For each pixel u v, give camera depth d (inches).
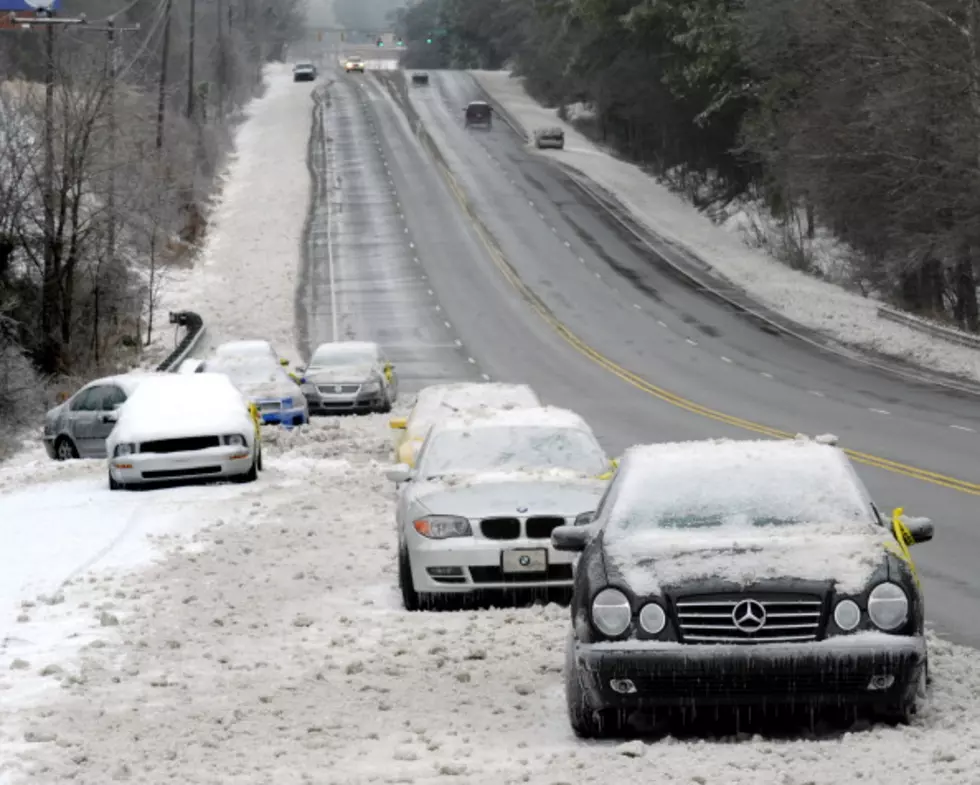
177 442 3029.0
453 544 1731.1
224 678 1437.0
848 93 7490.2
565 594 1784.0
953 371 6058.1
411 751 1115.3
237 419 3090.6
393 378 5280.5
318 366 5103.3
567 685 1182.9
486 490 1768.0
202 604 1820.9
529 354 6998.0
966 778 954.1
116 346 7042.3
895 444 3727.9
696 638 1121.4
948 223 7160.4
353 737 1197.1
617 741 1153.4
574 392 5605.3
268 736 1206.9
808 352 6830.7
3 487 3299.7
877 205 7554.1
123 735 1219.2
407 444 2615.7
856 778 974.4
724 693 1115.3
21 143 6525.6
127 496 2915.8
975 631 1600.6
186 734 1219.2
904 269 7460.6
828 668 1106.1
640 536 1205.1
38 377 6003.9
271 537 2331.4
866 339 7071.9
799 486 1262.3
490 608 1764.3
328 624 1701.5
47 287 6407.5
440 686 1374.3
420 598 1764.3
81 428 3922.2
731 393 5452.8
